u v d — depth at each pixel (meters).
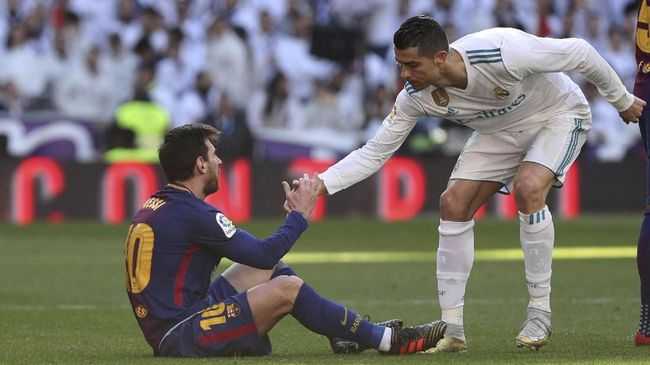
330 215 63.53
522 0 74.56
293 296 20.22
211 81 67.69
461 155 22.83
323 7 73.69
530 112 22.14
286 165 62.34
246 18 71.75
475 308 30.28
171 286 20.12
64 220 60.94
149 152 63.81
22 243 51.28
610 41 73.75
